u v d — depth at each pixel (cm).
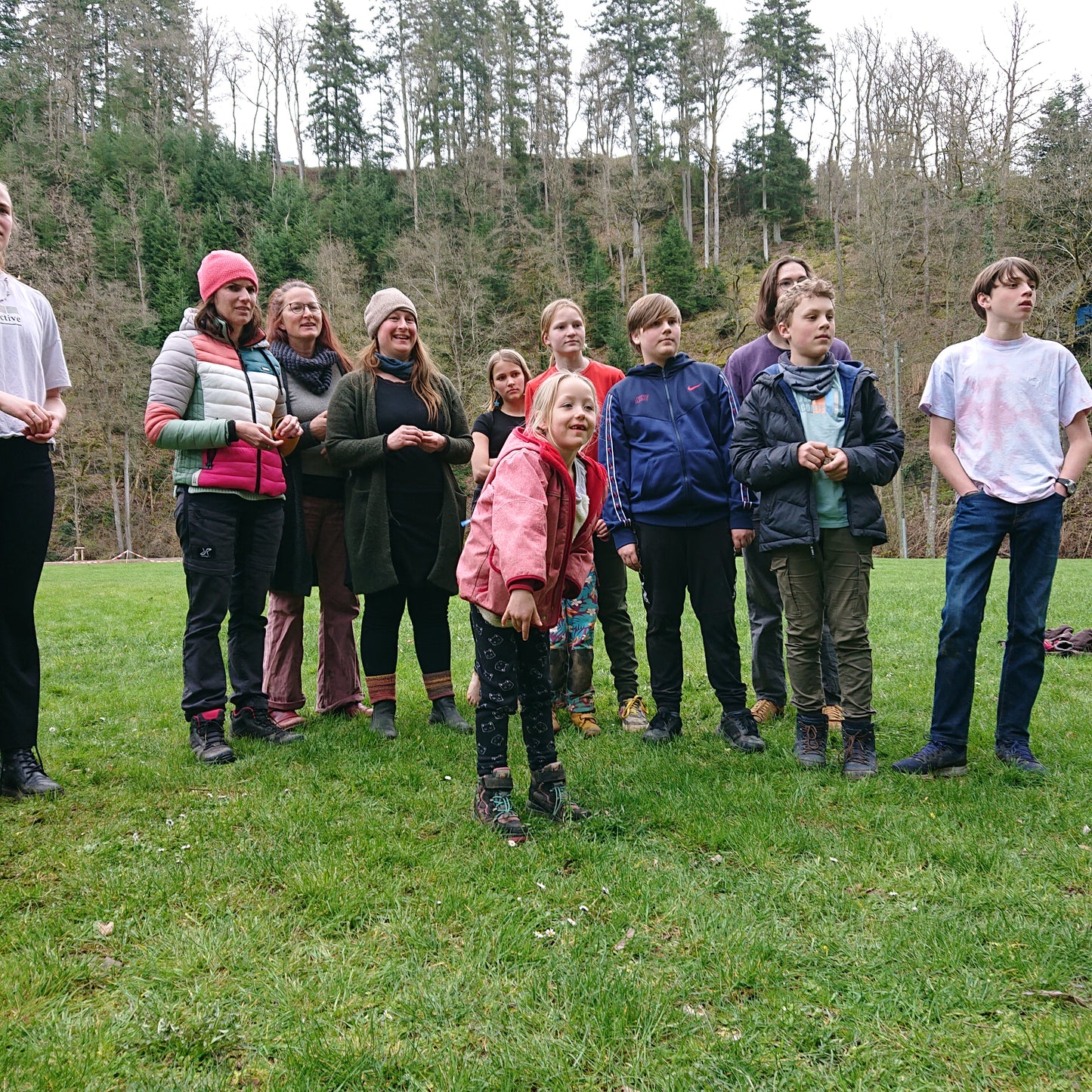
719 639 403
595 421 298
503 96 6259
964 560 355
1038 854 267
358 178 5772
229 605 399
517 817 288
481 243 4272
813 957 211
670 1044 180
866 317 3194
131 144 5244
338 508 448
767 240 5531
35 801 311
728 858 270
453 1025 186
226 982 200
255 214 5066
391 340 427
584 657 433
